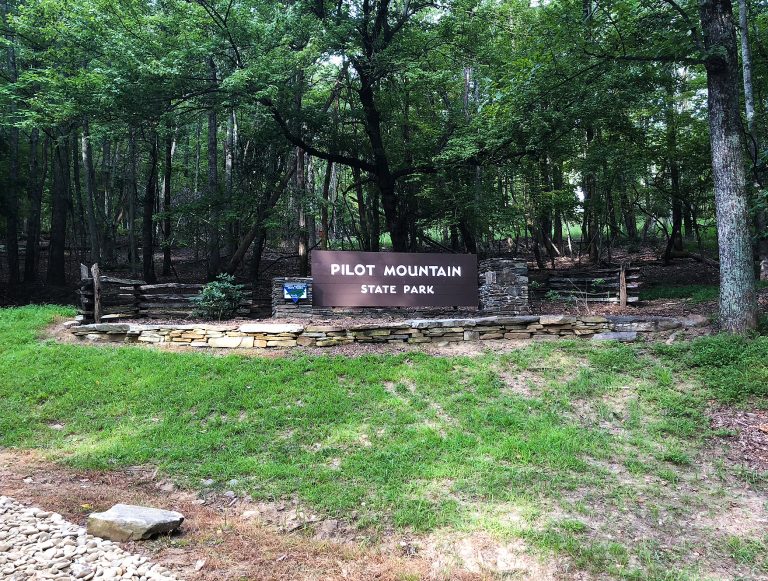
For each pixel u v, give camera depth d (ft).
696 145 48.57
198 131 71.82
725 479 15.84
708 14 25.76
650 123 57.82
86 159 52.42
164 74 36.45
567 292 38.47
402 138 55.31
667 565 11.99
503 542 12.53
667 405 20.18
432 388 22.07
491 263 33.30
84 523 12.53
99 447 18.04
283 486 15.33
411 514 13.65
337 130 52.49
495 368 24.00
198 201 47.24
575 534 12.94
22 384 22.76
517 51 44.14
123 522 11.81
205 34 39.60
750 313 24.97
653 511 14.11
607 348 25.70
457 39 45.96
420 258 32.07
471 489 14.93
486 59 46.29
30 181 60.75
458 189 47.80
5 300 50.75
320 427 18.97
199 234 51.47
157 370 23.66
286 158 54.08
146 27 40.70
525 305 32.89
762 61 38.83
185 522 13.14
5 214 55.57
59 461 17.19
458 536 12.81
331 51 41.01
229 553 11.70
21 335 28.76
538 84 35.83
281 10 42.86
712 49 24.98
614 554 12.21
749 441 17.67
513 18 45.62
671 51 27.81
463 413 19.89
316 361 24.44
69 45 42.04
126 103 37.73
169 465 16.79
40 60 47.06
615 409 20.36
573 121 40.32
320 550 12.09
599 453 17.13
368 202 63.10
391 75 46.47
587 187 60.59
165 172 63.41
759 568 12.00
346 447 17.72
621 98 37.63
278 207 47.01
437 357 25.29
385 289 31.53
